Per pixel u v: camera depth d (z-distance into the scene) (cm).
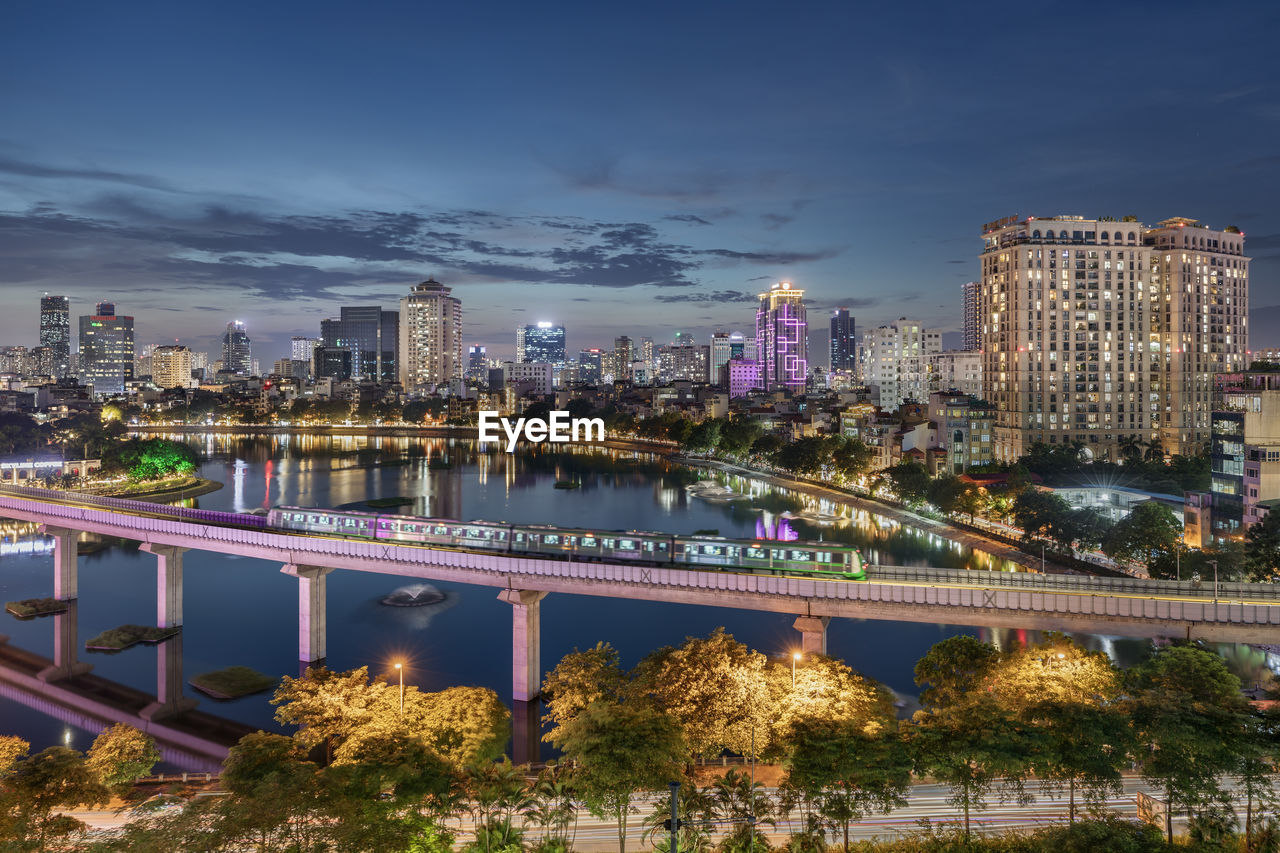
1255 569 11119
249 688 10194
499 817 5738
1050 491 15925
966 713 5994
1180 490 18938
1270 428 13575
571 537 10769
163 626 12188
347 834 4566
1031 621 8650
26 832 4844
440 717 7081
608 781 5353
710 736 6906
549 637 11956
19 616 13050
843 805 5350
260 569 15900
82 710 9712
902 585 8925
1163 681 6694
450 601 13775
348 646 11538
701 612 13262
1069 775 5456
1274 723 5678
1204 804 5238
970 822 5784
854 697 7138
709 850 5338
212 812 4634
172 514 13762
